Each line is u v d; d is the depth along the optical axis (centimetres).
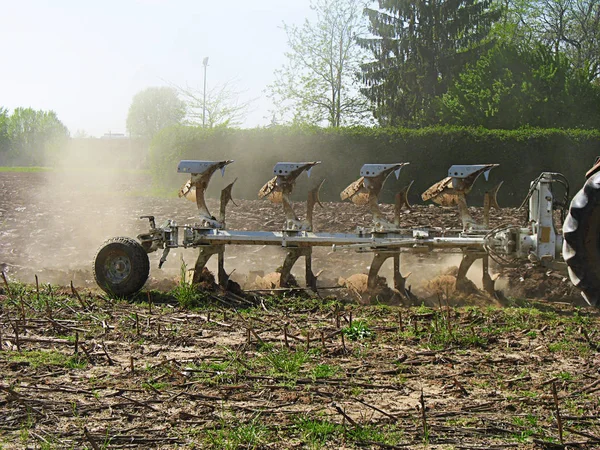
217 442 463
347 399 556
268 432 486
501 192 2480
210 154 2589
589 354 701
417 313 864
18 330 745
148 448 460
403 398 562
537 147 2467
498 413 535
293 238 971
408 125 3872
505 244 937
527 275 1105
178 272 1180
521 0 4822
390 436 486
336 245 966
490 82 3075
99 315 827
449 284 1017
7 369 615
